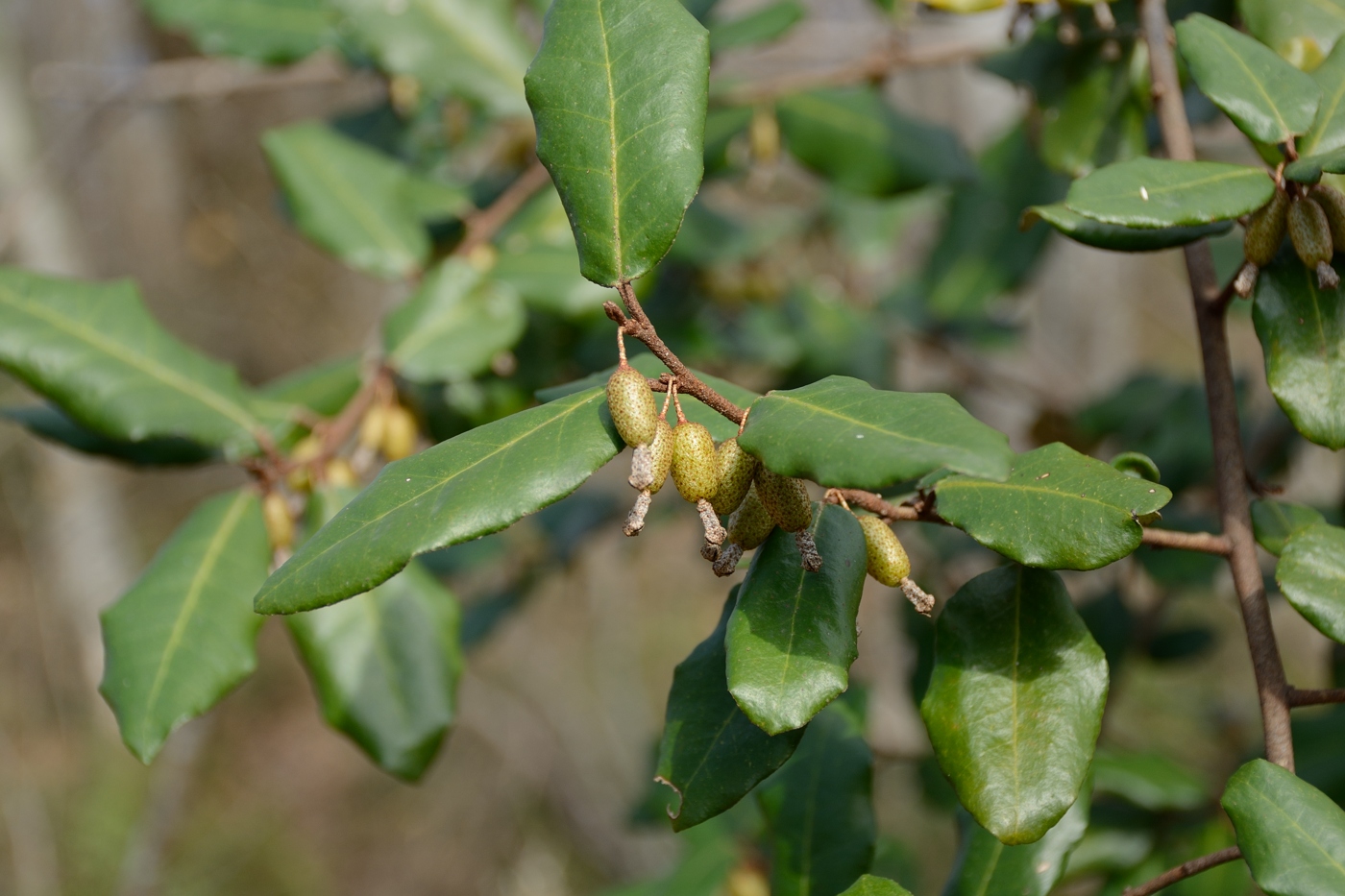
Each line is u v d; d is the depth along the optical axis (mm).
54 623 3201
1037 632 616
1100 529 590
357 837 3014
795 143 925
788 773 675
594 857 2775
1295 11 678
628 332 590
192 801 2977
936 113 1452
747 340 1184
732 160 952
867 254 1301
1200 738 1500
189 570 708
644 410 577
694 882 787
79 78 1122
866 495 612
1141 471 618
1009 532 597
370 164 847
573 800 2850
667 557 3154
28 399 3037
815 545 590
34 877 2648
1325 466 1278
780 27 912
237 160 3770
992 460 549
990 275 1141
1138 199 606
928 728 614
